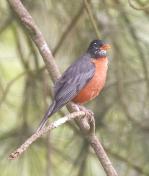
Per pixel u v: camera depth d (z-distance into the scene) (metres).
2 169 12.59
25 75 13.61
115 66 12.62
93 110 12.76
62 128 13.16
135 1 12.81
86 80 11.48
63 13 13.03
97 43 11.91
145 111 12.60
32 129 12.93
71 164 13.20
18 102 13.91
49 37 13.09
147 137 12.66
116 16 12.71
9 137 12.79
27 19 10.35
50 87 13.29
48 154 12.17
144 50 12.71
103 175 13.50
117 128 12.73
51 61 10.55
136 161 12.62
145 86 12.65
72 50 12.88
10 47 15.47
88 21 12.62
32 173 12.71
